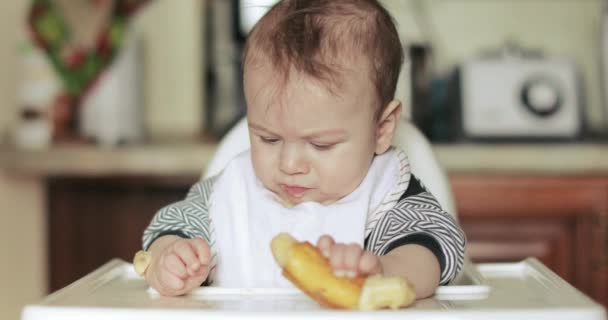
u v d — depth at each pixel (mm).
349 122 793
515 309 622
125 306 673
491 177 1723
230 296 729
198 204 909
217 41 2107
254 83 795
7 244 1688
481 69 1885
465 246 821
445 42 2158
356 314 597
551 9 2154
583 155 1717
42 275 1783
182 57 2197
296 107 775
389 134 880
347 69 795
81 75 1797
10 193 1714
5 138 1775
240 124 1085
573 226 1743
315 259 645
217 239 879
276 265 848
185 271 720
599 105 2137
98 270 852
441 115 1987
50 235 1779
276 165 806
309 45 796
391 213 853
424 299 724
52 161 1698
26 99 1739
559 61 1896
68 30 1784
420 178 1039
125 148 1714
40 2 1740
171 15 2186
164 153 1717
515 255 1750
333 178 807
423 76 1899
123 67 1867
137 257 761
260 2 1388
